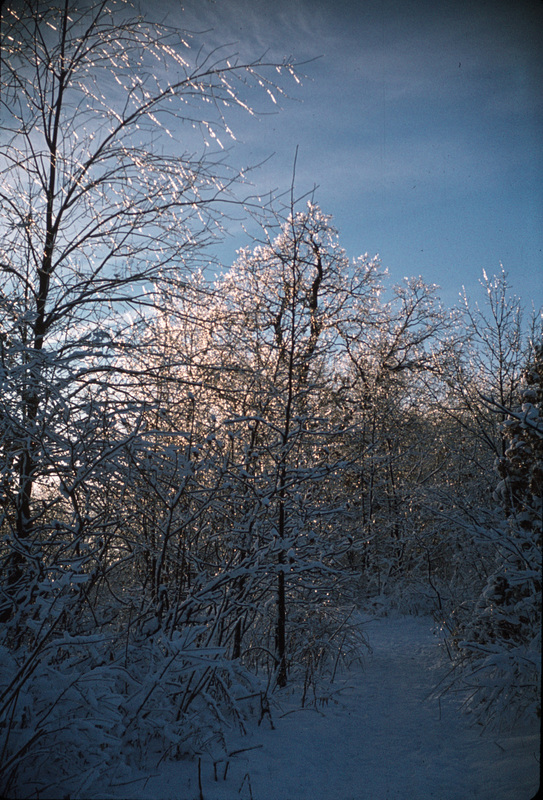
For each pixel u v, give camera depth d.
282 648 6.48
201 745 4.34
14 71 5.62
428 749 4.87
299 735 5.10
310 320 7.20
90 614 5.47
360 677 7.33
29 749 3.47
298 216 6.81
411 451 15.29
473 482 11.35
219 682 5.17
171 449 5.23
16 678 3.46
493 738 4.92
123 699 3.87
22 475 5.39
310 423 7.45
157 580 5.23
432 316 18.03
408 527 14.12
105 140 6.47
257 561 5.42
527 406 5.13
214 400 6.94
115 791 3.56
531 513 5.49
